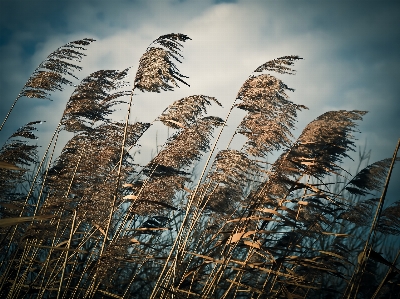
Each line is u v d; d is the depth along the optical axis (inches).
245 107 144.4
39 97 164.9
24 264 149.1
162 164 145.1
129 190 151.9
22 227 144.3
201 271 145.9
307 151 146.6
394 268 99.7
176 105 143.4
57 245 136.6
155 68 126.5
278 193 144.3
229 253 132.9
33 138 161.5
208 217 165.6
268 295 141.0
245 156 144.9
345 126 148.5
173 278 129.3
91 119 165.5
